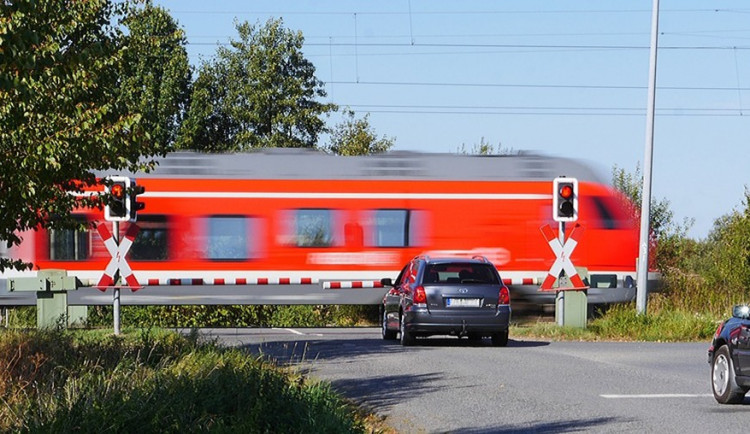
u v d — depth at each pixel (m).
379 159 33.16
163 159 32.44
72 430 9.58
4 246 31.55
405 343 24.02
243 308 36.41
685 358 21.45
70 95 14.91
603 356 21.73
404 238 32.94
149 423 9.82
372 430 11.83
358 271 32.75
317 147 63.09
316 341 25.58
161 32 56.28
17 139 14.34
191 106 60.62
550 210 33.28
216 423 9.86
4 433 9.97
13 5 10.23
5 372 12.84
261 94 61.44
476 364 19.83
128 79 55.97
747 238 39.84
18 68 10.54
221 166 32.59
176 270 32.19
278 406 10.73
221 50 63.25
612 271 33.16
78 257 31.80
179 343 18.12
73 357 14.93
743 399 14.66
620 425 12.73
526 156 33.47
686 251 48.94
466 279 23.75
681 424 12.84
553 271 27.56
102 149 15.59
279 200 32.66
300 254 32.59
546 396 15.38
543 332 27.48
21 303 31.38
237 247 32.47
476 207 33.09
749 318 14.20
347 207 32.84
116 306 22.47
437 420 13.12
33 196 15.36
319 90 63.66
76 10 15.52
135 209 22.52
